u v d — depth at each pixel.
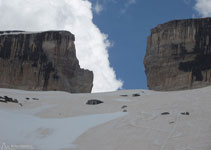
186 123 27.20
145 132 26.09
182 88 75.50
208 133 24.14
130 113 32.91
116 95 51.31
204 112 30.44
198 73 75.56
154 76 80.88
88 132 27.81
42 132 28.52
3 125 28.72
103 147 24.23
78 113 37.47
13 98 47.44
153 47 82.88
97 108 40.53
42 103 45.34
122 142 24.69
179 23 80.88
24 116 35.09
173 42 79.81
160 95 44.88
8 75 83.19
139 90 55.56
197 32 78.50
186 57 77.69
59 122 31.86
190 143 22.62
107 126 28.83
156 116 30.59
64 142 26.00
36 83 83.69
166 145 22.92
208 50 76.56
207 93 39.44
